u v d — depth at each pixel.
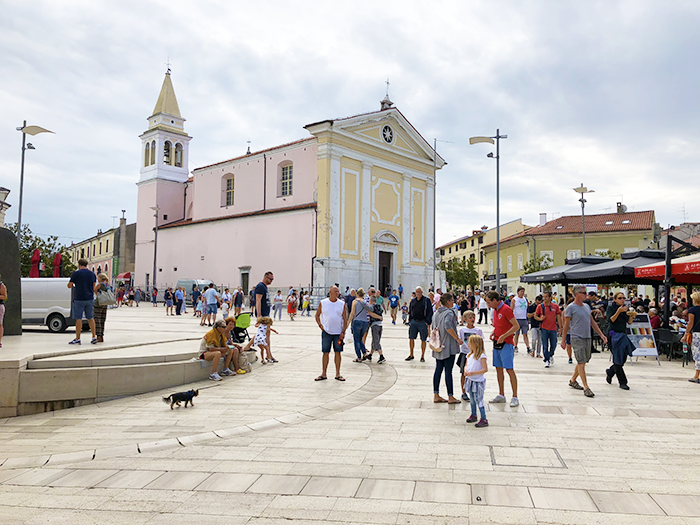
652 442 6.13
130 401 8.73
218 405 8.23
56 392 8.43
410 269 41.19
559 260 48.16
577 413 7.53
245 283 40.47
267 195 40.78
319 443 6.18
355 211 37.38
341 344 10.20
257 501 4.49
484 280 61.94
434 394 8.33
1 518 4.19
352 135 36.72
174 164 52.72
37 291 15.51
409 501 4.45
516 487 4.75
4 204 35.34
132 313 30.92
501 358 8.07
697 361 10.02
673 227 49.72
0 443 6.59
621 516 4.14
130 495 4.67
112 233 61.75
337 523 4.05
